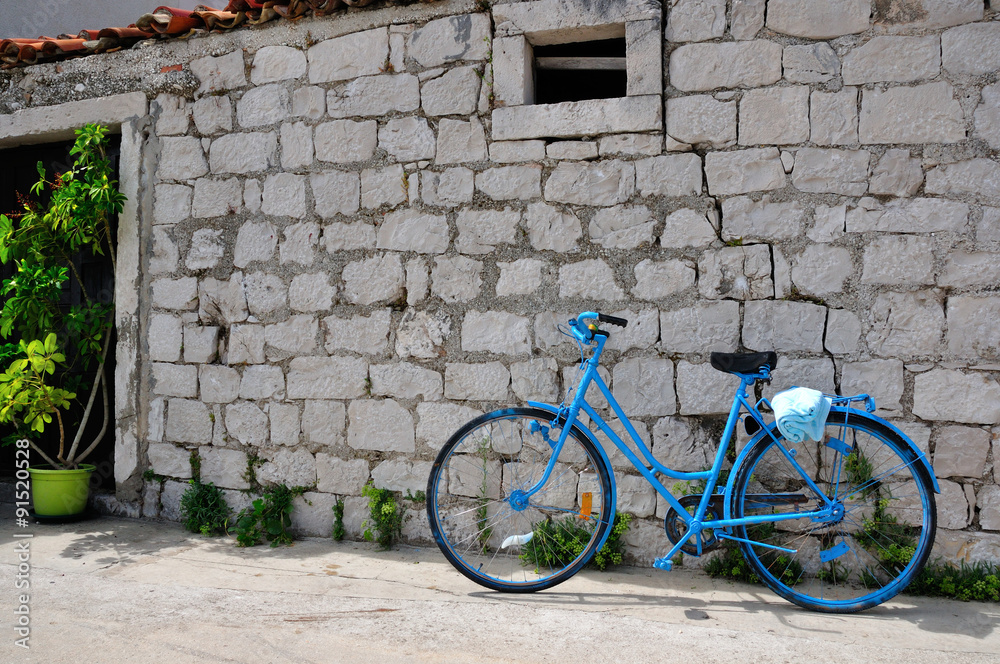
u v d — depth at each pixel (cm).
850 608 233
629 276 282
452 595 248
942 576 251
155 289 350
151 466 350
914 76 258
